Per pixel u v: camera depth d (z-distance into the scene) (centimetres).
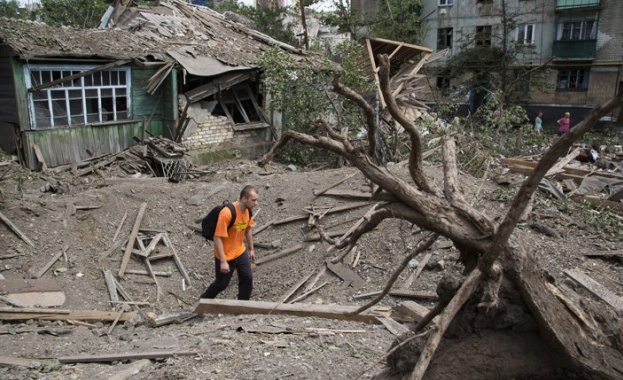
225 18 1795
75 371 440
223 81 1394
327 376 404
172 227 844
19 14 2338
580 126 228
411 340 304
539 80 2653
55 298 657
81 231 801
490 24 2834
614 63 2555
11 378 428
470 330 297
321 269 709
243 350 458
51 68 1134
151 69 1303
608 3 2523
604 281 623
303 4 2291
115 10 1627
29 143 1113
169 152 1203
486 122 1328
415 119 1454
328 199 863
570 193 930
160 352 463
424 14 3016
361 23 2402
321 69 1387
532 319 289
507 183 926
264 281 718
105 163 1188
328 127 321
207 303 592
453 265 668
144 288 723
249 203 623
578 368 278
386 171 308
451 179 317
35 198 851
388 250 720
